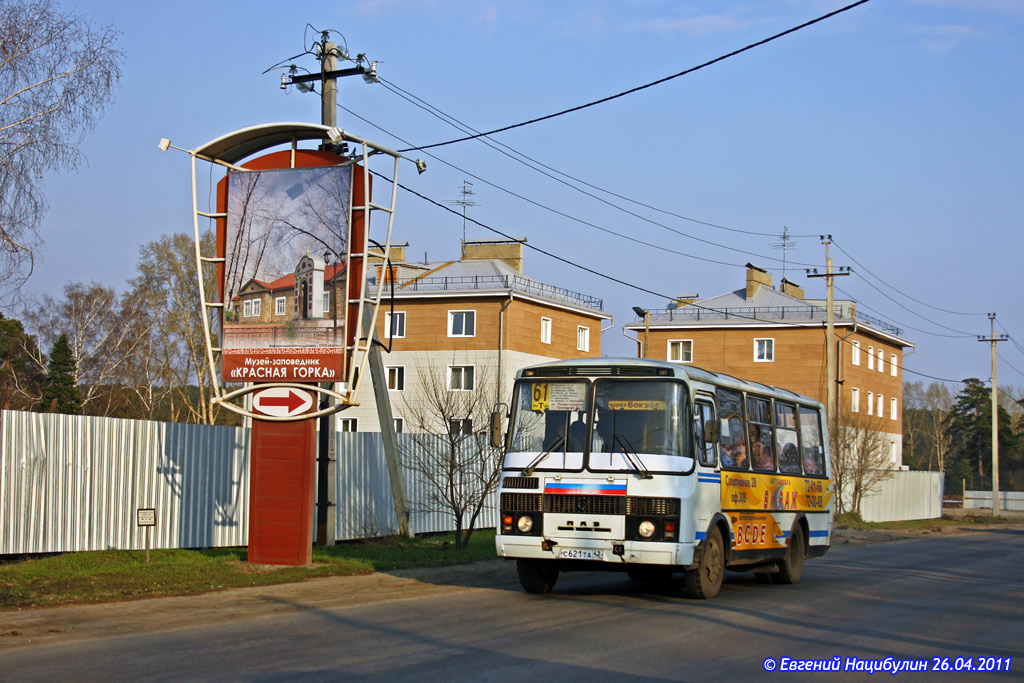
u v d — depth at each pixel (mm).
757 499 15055
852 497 45344
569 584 15688
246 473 18891
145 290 53688
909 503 53844
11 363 49531
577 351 55656
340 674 8070
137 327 53188
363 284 15094
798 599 14109
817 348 59594
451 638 9945
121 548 16359
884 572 19594
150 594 12727
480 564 17953
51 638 9648
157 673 8039
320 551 17703
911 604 14039
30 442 15078
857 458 45531
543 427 13141
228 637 9844
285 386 15320
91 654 8859
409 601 12922
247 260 15422
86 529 15828
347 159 15375
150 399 54000
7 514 14672
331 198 15156
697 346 62656
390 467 21016
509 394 49344
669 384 12789
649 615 11828
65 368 49281
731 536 13969
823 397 59094
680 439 12617
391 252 56750
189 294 54125
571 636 10180
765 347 61062
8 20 18594
